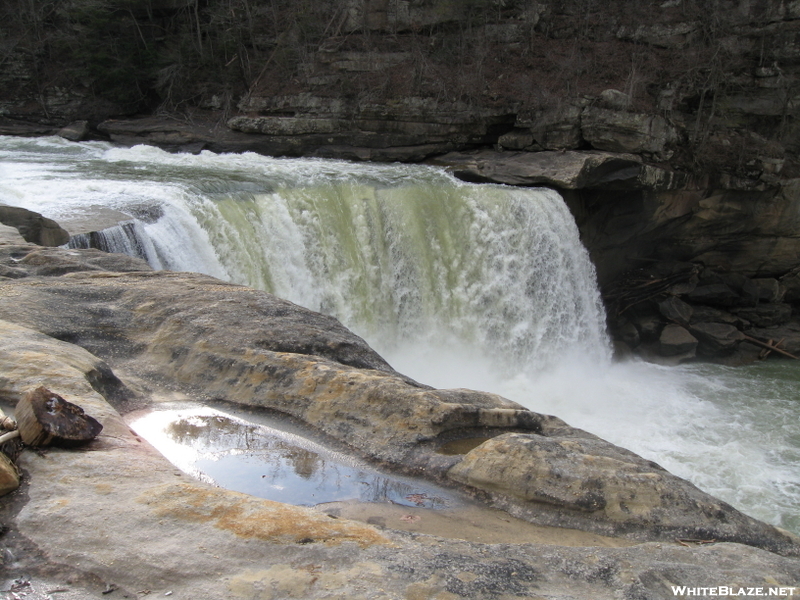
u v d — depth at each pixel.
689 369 26.28
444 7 32.34
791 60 29.11
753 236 29.31
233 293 9.05
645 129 26.56
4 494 4.16
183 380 7.34
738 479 17.00
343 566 3.62
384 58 32.06
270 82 33.81
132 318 8.35
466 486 5.49
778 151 28.05
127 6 36.19
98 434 5.03
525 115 28.78
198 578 3.50
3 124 35.44
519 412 6.60
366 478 5.66
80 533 3.81
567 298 25.20
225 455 5.97
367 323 23.06
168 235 19.05
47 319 7.95
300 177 24.61
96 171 24.53
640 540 4.89
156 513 3.99
